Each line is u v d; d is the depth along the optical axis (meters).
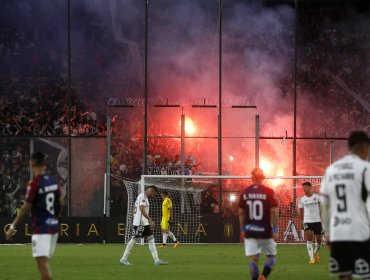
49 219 27.48
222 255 56.19
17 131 85.62
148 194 47.38
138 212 47.53
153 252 47.75
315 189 77.00
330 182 22.89
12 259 51.69
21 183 74.50
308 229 50.12
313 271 43.53
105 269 44.28
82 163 75.12
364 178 22.50
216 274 41.41
